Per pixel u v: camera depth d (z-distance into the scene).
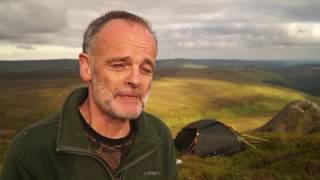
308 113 8.47
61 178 0.53
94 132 0.55
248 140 6.04
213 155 5.79
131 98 0.54
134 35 0.53
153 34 0.55
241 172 4.34
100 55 0.53
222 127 5.99
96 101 0.54
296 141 5.80
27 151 0.54
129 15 0.55
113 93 0.53
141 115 0.61
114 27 0.53
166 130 0.66
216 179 4.12
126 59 0.53
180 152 5.69
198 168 4.41
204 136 5.84
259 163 4.97
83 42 0.56
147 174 0.59
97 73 0.54
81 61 0.56
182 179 4.02
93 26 0.55
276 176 4.21
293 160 4.64
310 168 4.41
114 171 0.55
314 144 5.59
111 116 0.55
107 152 0.56
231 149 5.83
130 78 0.53
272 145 5.74
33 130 0.56
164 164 0.63
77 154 0.54
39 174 0.53
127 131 0.58
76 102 0.57
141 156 0.58
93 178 0.54
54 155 0.54
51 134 0.55
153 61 0.55
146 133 0.59
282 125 8.40
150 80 0.55
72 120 0.55
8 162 0.55
